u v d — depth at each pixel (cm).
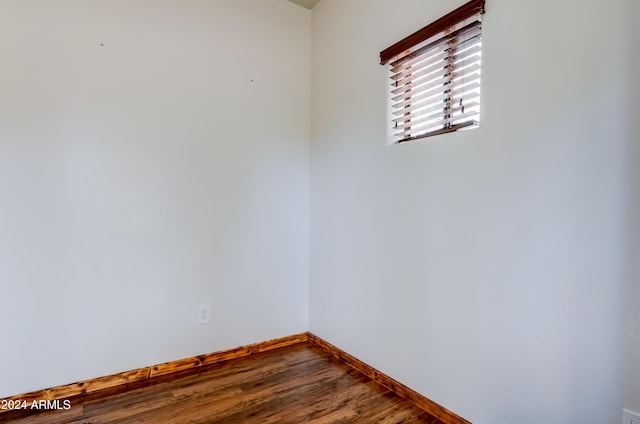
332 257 256
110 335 208
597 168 125
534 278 142
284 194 268
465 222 168
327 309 262
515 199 148
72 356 198
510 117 149
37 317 190
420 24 190
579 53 129
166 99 222
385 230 212
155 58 219
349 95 240
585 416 129
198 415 179
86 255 201
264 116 259
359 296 232
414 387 194
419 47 191
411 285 196
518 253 147
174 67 225
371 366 222
